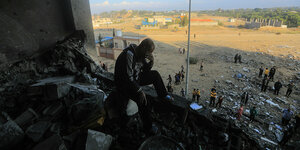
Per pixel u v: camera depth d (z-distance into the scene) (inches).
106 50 1189.1
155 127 93.3
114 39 1238.3
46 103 87.6
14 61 109.0
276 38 2014.0
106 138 76.4
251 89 669.3
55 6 134.3
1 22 100.8
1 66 102.0
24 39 113.9
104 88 130.6
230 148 90.6
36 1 119.4
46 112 83.6
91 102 89.5
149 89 121.2
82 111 86.0
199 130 98.1
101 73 147.5
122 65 65.8
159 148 76.8
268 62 1048.8
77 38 153.9
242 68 935.7
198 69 937.5
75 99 95.5
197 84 731.4
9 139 66.7
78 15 153.8
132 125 95.2
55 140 63.3
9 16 104.5
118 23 5708.7
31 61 118.0
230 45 1631.4
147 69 82.6
